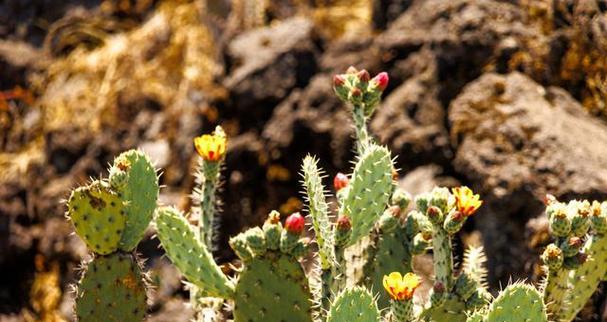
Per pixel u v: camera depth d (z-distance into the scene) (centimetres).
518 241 668
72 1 1055
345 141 796
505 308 409
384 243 496
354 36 841
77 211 450
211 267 463
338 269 446
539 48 746
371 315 392
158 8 1018
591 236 490
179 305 783
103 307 457
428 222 488
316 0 930
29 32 1049
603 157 670
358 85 506
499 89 732
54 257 884
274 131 823
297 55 848
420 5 812
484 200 689
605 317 616
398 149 746
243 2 935
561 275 470
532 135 690
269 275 442
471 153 707
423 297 658
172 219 464
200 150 509
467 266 543
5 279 908
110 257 459
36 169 930
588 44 742
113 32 1023
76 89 961
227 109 850
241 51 867
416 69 786
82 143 920
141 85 934
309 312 443
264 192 820
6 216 912
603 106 731
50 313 870
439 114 753
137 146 897
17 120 988
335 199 777
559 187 660
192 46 943
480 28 760
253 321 445
